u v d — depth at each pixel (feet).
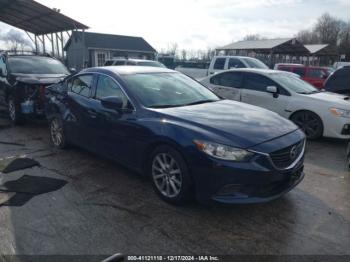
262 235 9.98
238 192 10.22
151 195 12.63
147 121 12.26
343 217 11.18
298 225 10.59
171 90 14.69
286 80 24.23
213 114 12.37
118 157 13.98
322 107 21.13
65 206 11.71
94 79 15.75
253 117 12.45
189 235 9.95
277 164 10.52
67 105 17.12
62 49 54.90
